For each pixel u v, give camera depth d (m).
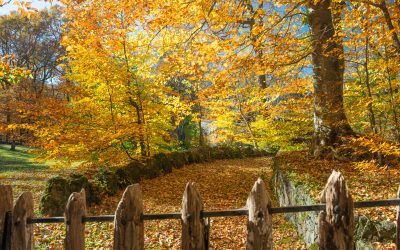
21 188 12.69
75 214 2.70
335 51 9.00
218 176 13.99
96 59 10.77
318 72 10.41
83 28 10.69
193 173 14.56
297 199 7.54
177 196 10.76
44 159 10.41
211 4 8.15
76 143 10.46
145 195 10.66
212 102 17.25
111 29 10.02
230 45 7.42
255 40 7.95
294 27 10.51
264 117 16.70
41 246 6.11
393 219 5.17
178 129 31.09
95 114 11.30
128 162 13.65
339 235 2.18
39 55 34.38
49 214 8.30
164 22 8.31
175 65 8.95
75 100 11.02
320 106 10.34
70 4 9.93
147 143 13.02
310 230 6.21
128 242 2.52
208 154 18.92
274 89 13.62
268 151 21.84
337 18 8.57
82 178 9.23
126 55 11.66
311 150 10.65
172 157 15.48
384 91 9.62
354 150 9.46
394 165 7.97
